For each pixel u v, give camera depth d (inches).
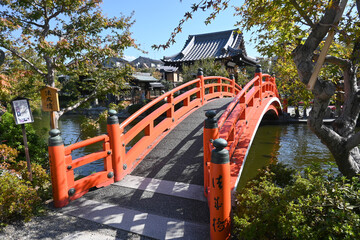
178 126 244.7
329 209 87.7
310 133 564.1
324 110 144.3
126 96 1184.2
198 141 206.8
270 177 133.7
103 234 113.9
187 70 820.6
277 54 172.4
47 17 289.0
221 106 306.3
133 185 157.6
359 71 171.9
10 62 295.4
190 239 106.0
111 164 164.4
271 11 149.9
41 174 181.5
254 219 95.1
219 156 93.8
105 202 142.3
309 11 127.1
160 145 208.7
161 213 126.7
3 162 189.0
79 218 128.5
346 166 155.7
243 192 119.3
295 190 100.1
